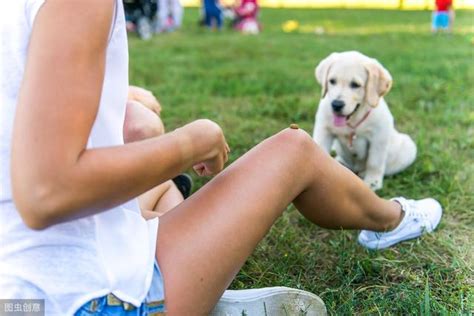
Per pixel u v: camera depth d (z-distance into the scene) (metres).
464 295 1.91
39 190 0.99
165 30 11.70
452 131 3.82
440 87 5.09
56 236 1.13
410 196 2.87
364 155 3.27
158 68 6.72
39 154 0.98
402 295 1.91
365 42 9.32
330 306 1.84
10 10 1.10
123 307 1.17
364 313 1.81
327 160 1.62
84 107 1.02
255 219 1.37
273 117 4.39
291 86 5.45
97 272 1.15
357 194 1.73
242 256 1.36
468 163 3.25
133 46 9.15
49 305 1.12
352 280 2.01
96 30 1.04
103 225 1.19
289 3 22.69
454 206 2.68
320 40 9.81
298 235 2.46
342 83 3.19
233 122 4.21
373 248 2.20
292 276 2.09
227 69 6.66
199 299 1.28
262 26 13.05
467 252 2.23
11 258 1.12
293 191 1.50
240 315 1.60
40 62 1.01
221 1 14.84
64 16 1.03
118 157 1.07
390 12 17.16
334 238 2.40
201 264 1.28
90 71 1.03
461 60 6.83
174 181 2.43
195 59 7.57
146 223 1.31
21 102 1.01
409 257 2.17
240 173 1.42
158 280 1.24
